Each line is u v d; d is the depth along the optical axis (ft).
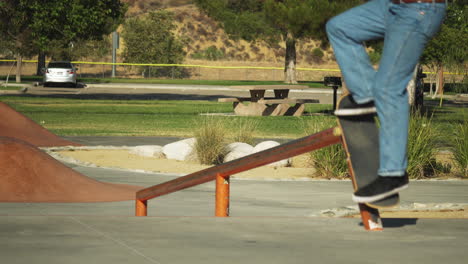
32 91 159.94
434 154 49.73
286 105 105.19
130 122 89.40
